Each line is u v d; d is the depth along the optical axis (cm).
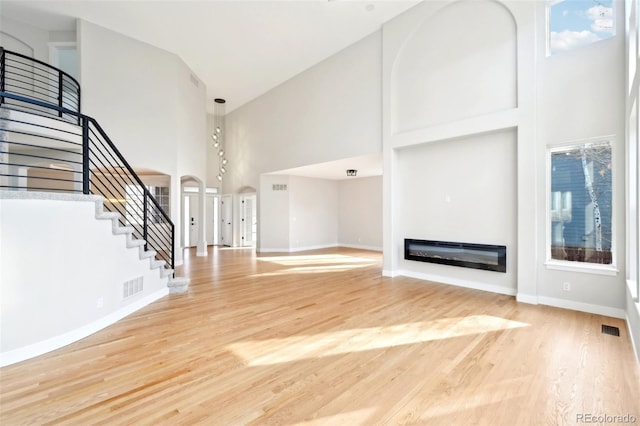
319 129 735
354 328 330
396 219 589
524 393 210
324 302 425
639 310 250
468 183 493
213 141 1114
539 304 411
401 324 341
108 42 621
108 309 338
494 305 407
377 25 596
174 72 712
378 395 208
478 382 224
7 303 246
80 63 589
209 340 299
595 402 199
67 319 288
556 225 411
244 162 1013
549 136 399
